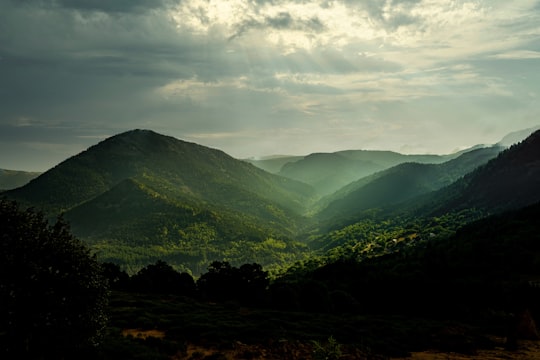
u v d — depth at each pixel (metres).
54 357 18.45
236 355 27.12
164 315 41.28
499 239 103.81
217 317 41.47
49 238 18.88
